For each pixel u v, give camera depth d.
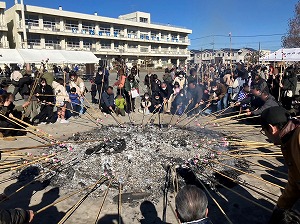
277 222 3.10
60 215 3.96
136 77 12.68
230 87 11.02
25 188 4.74
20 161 5.71
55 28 46.81
